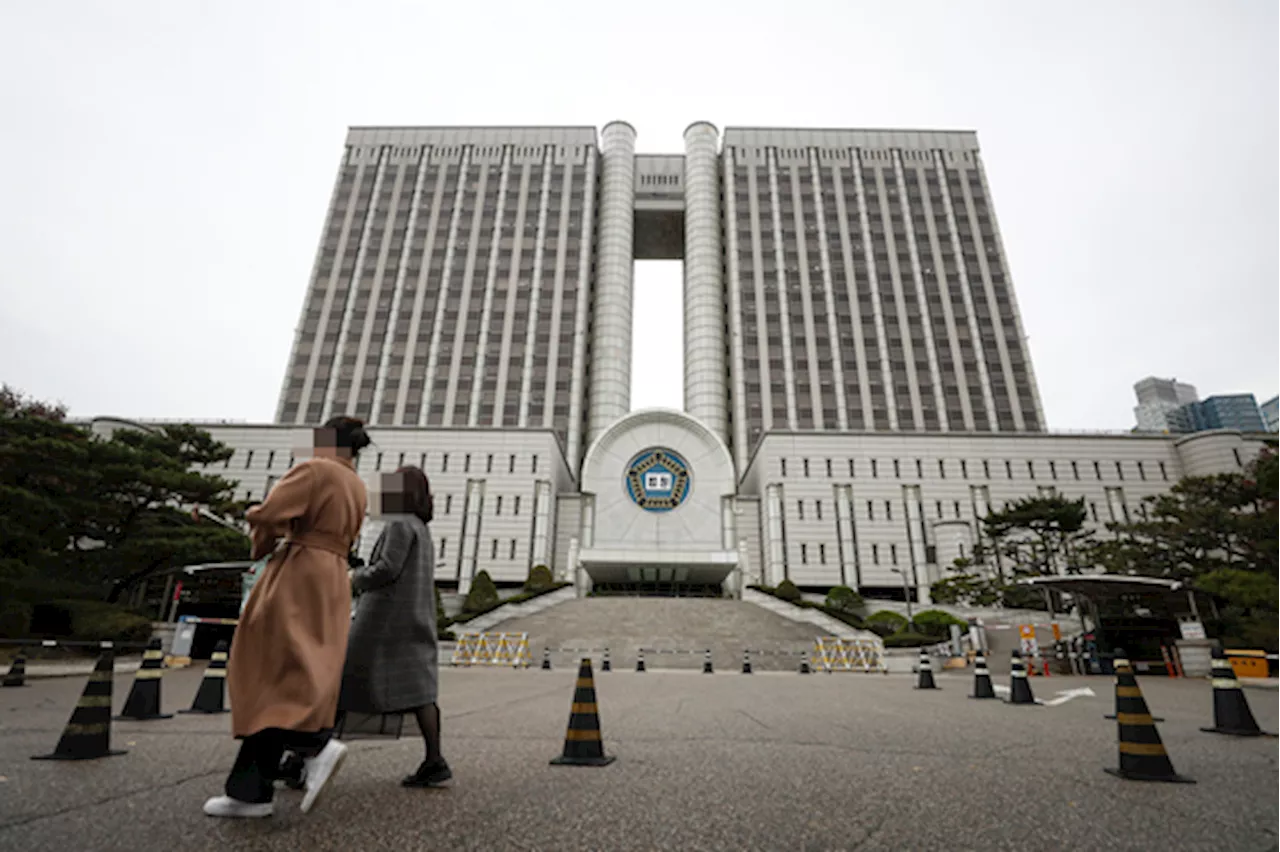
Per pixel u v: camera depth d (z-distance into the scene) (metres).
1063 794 3.50
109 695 4.27
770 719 6.98
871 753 4.77
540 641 28.08
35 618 18.36
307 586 2.97
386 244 69.81
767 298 67.56
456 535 47.94
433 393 62.66
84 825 2.63
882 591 47.66
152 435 25.44
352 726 3.30
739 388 63.81
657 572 48.06
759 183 73.56
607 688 11.73
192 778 3.55
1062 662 20.23
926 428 61.69
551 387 63.47
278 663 2.82
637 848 2.56
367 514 3.50
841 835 2.76
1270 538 27.66
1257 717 7.95
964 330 66.06
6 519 17.81
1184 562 31.36
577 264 69.25
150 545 20.88
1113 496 48.59
